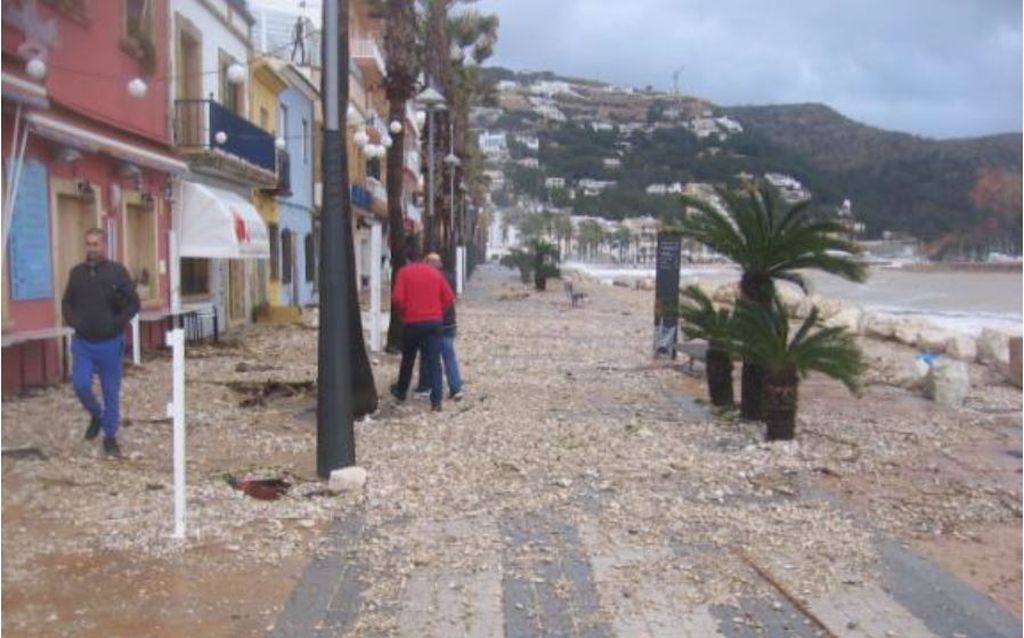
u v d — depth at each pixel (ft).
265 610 17.90
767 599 18.98
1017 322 91.86
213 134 61.31
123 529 21.16
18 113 27.99
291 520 23.30
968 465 30.60
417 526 23.15
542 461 29.89
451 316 41.29
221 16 70.13
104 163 45.78
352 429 27.53
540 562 20.84
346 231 27.61
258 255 65.57
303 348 61.36
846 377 32.71
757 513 24.64
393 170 59.88
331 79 27.66
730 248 37.09
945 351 69.46
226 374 47.24
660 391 45.65
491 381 48.01
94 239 26.20
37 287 30.76
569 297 126.41
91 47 43.06
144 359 51.29
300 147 103.19
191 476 26.66
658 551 21.63
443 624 17.58
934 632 17.52
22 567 18.52
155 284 54.95
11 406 23.54
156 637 16.51
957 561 21.36
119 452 26.78
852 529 23.40
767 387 32.89
